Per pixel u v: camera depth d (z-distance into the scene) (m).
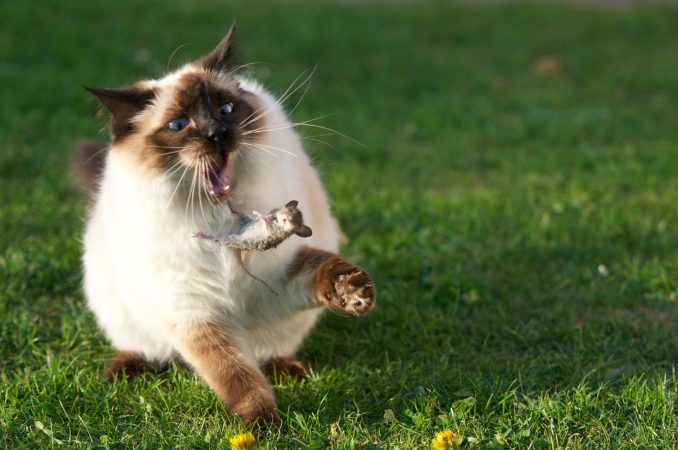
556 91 13.13
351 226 8.06
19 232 7.71
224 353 4.84
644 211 8.38
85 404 5.04
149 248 4.68
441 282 6.73
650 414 4.75
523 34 16.70
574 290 6.75
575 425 4.69
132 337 5.59
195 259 4.69
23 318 6.14
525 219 8.16
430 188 9.45
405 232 7.85
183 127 4.66
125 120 4.75
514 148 10.75
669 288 6.64
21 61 13.75
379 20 17.56
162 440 4.60
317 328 6.16
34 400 4.96
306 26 16.58
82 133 10.63
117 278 5.13
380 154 10.55
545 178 9.48
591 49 15.66
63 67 13.62
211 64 5.06
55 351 5.91
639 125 11.44
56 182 8.98
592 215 8.27
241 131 4.68
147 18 16.47
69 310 6.54
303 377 5.48
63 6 16.77
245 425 4.61
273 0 19.00
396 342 5.91
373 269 7.13
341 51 15.23
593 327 6.02
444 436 4.27
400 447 4.42
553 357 5.68
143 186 4.63
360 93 13.21
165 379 5.45
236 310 4.95
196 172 4.54
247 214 4.71
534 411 4.77
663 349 5.65
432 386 5.14
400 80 13.88
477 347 5.94
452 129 11.45
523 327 6.11
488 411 4.87
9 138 10.32
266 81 12.95
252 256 4.72
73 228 7.77
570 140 10.96
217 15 17.03
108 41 14.81
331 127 11.30
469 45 16.17
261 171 4.77
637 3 19.75
